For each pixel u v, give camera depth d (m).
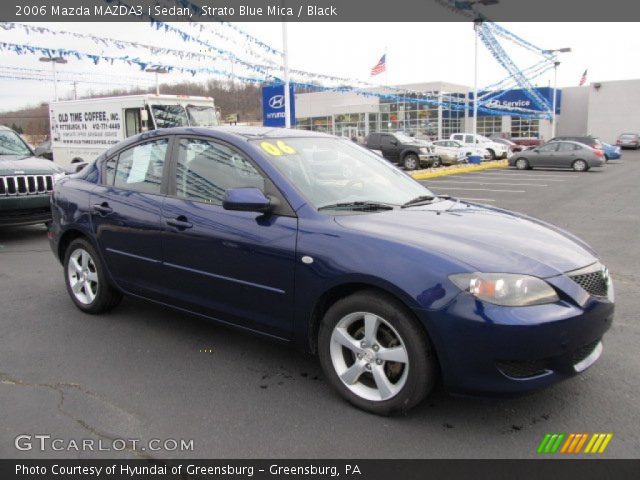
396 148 25.62
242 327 3.84
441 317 2.92
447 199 4.38
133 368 3.94
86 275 5.00
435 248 3.10
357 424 3.19
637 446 2.98
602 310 3.15
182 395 3.54
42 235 9.23
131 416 3.29
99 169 4.96
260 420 3.24
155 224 4.21
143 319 4.92
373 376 3.25
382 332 3.23
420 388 3.08
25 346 4.32
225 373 3.85
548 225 3.96
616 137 54.31
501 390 2.93
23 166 8.24
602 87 54.28
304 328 3.48
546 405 3.40
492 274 2.93
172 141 4.39
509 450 2.95
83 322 4.85
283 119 18.31
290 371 3.88
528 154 26.22
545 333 2.88
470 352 2.90
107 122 15.95
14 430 3.13
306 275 3.38
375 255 3.14
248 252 3.63
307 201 3.57
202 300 4.02
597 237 9.12
